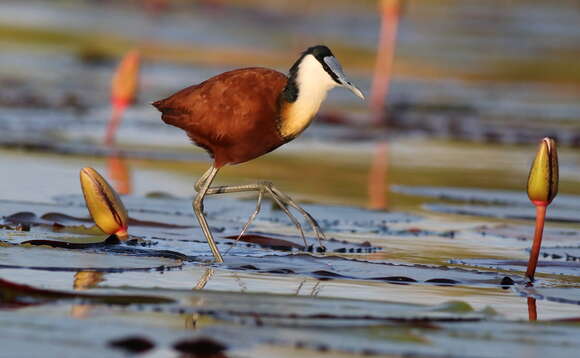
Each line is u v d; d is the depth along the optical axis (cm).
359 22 5234
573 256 1165
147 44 3991
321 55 1059
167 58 3603
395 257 1116
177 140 2116
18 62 3322
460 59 4206
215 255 1038
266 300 850
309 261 1040
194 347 713
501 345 748
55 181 1511
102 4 5275
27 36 3938
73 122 2262
